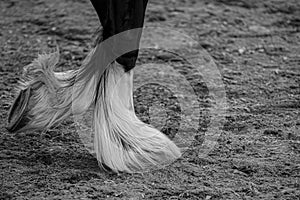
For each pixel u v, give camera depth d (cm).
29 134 1073
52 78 975
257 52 1636
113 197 871
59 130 1091
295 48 1683
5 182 909
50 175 932
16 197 869
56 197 867
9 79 1377
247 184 919
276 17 1916
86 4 1973
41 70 980
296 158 1007
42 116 978
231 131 1121
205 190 892
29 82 995
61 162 975
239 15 1908
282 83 1405
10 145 1036
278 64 1546
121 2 902
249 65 1530
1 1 2011
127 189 891
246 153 1027
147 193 884
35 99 981
